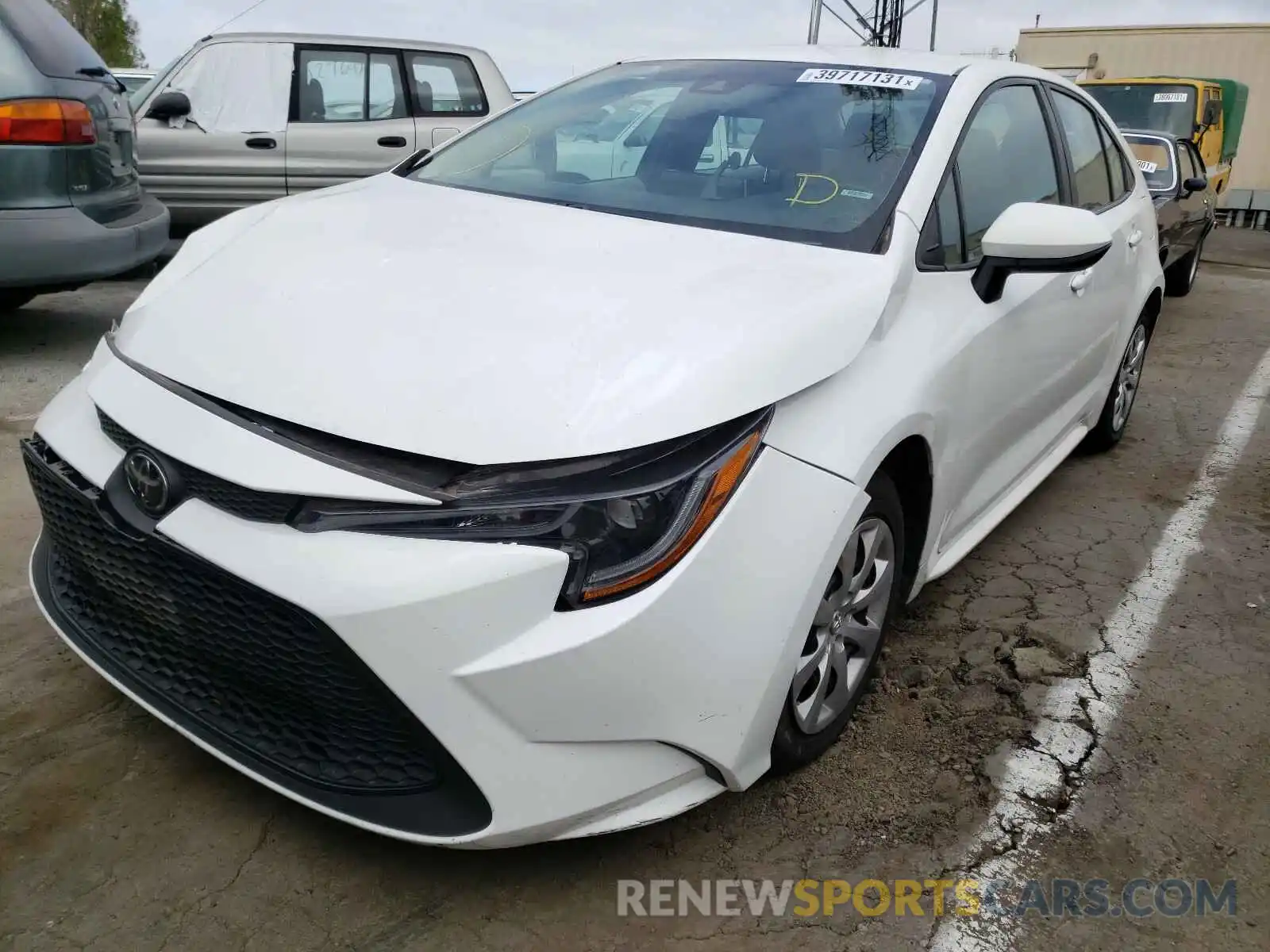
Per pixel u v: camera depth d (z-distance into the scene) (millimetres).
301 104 7266
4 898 1907
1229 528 3965
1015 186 3096
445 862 2062
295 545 1711
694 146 2873
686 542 1781
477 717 1708
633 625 1731
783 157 2734
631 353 1859
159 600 1918
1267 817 2338
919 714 2645
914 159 2635
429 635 1669
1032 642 3027
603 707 1754
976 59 3209
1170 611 3270
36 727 2369
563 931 1925
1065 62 17297
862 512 2090
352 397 1788
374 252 2295
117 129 5371
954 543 2982
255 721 1937
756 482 1876
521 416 1735
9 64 4605
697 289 2096
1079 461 4699
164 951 1824
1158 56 16625
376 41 7449
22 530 3303
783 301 2082
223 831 2104
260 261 2297
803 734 2260
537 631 1696
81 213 4887
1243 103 15203
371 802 1821
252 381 1869
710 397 1825
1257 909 2076
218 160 7102
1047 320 3113
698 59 3297
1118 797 2375
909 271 2396
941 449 2459
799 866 2119
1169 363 6723
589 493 1712
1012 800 2344
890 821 2256
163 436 1856
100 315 6230
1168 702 2762
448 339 1891
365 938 1879
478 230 2477
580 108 3229
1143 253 4320
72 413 2152
